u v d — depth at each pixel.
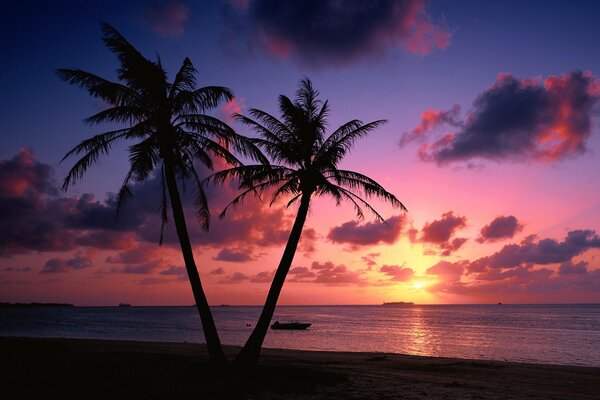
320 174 17.20
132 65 16.14
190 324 108.94
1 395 11.23
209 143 17.38
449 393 15.24
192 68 17.22
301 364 22.23
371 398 13.37
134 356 20.59
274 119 18.23
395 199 18.03
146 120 16.19
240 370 15.33
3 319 145.62
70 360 18.25
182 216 16.47
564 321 119.75
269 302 16.31
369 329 90.12
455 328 91.19
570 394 16.88
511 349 47.78
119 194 17.42
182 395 11.85
